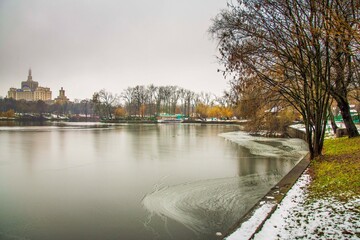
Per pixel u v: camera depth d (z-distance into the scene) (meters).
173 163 26.38
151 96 139.62
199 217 13.43
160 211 14.20
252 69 18.61
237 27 17.64
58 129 78.50
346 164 15.52
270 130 49.44
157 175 21.56
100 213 14.10
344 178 12.78
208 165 25.27
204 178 20.48
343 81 22.20
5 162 27.17
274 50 17.59
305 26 15.52
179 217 13.48
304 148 35.66
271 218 9.22
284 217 9.23
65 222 13.10
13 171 23.23
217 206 14.76
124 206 15.00
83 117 168.25
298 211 9.67
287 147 36.91
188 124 112.50
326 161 17.75
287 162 26.47
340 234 7.79
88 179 20.56
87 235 11.84
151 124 113.94
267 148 36.28
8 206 15.16
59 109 182.25
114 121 127.38
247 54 17.89
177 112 159.12
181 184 18.94
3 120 139.50
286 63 18.52
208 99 144.62
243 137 51.16
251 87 22.25
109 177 21.08
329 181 12.98
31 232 12.15
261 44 17.80
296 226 8.49
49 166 25.17
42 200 16.08
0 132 65.50
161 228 12.32
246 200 15.62
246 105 24.02
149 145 40.56
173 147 38.16
